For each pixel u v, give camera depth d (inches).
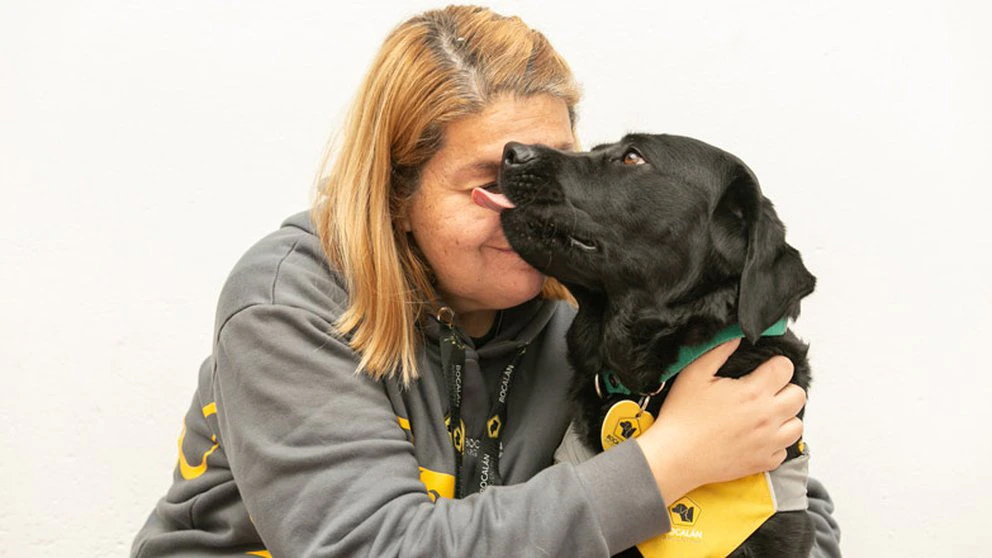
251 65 109.7
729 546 68.7
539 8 112.0
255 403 67.1
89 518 108.7
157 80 108.1
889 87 111.2
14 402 106.8
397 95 73.5
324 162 83.4
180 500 78.5
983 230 111.7
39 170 106.3
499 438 78.9
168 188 108.9
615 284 75.0
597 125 112.9
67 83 106.5
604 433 72.3
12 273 106.3
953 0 110.2
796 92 111.4
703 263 74.0
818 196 112.0
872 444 113.4
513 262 75.1
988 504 113.3
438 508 63.2
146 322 108.9
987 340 112.1
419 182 74.5
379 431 66.7
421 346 76.5
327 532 62.3
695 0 111.3
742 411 67.6
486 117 72.6
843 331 113.0
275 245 75.3
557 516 60.9
